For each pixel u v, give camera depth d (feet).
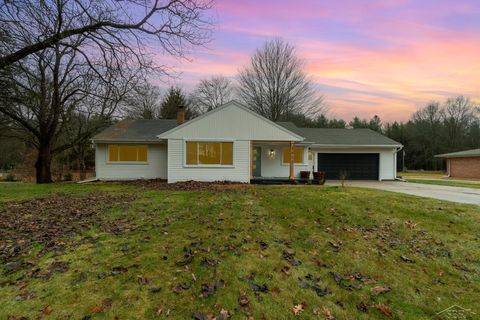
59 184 47.29
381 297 11.12
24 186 43.50
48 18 25.86
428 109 139.54
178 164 49.62
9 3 23.22
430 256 15.28
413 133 133.90
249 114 50.72
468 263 14.61
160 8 29.40
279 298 10.68
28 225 18.94
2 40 24.85
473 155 75.10
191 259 13.50
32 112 49.57
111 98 39.58
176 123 63.72
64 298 10.23
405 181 64.49
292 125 69.41
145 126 61.52
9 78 31.42
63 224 19.16
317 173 53.36
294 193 32.53
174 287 11.12
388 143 66.03
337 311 10.09
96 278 11.62
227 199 29.04
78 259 13.37
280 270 12.81
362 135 71.92
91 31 28.86
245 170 50.52
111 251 14.33
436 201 27.63
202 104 134.92
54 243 15.39
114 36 29.30
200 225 19.01
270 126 50.90
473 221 21.02
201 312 9.70
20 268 12.46
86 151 85.56
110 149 54.90
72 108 54.54
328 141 66.39
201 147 49.98
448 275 13.30
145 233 17.15
